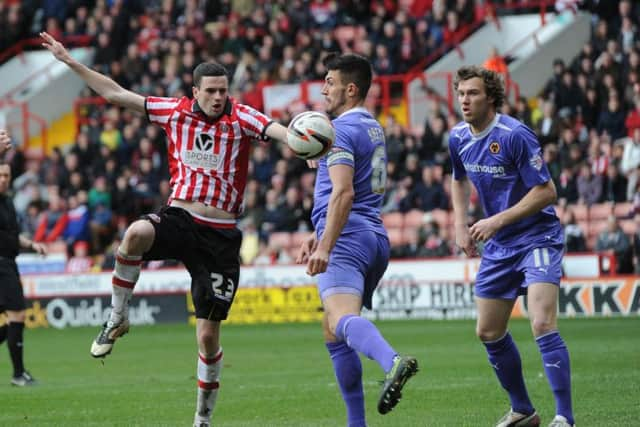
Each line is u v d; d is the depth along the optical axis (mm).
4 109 74750
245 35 67438
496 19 68562
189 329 49031
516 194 18500
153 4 72438
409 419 20562
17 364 28766
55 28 75250
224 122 18172
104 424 21000
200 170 18266
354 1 68250
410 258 51344
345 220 16266
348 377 17359
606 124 55969
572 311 47844
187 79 64750
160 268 54219
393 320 49500
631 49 57438
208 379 18859
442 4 66875
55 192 60406
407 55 64688
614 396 22719
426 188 54469
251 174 58344
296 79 63094
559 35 66812
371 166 17172
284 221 55438
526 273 18203
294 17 66375
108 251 56781
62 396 25797
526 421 18875
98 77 18469
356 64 17422
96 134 64812
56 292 54438
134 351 38406
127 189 59812
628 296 46969
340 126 16984
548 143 55094
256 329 47844
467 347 35719
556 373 17703
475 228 17766
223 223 18438
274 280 52000
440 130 56844
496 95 18297
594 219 52094
